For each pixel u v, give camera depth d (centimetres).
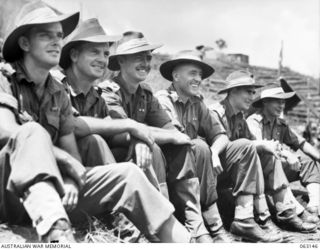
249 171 493
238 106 569
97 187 324
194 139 458
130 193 316
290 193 564
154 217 313
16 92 342
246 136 579
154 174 395
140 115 462
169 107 492
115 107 435
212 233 448
